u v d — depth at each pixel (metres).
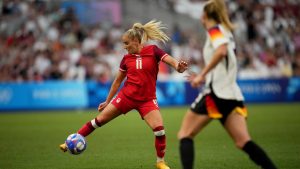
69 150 27.23
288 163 29.17
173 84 86.12
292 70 100.19
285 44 102.69
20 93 78.94
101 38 95.00
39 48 89.38
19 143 40.62
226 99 21.06
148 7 103.94
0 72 85.69
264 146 36.75
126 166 29.33
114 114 27.44
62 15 96.19
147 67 26.83
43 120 62.22
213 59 20.53
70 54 89.88
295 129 48.16
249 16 103.81
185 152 21.56
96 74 88.94
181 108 80.38
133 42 26.97
